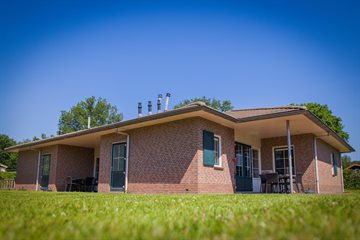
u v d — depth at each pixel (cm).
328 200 438
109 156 1377
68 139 1586
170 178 1091
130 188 1231
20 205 430
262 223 225
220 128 1192
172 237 186
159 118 1088
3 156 5503
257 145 1529
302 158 1404
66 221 263
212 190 1074
